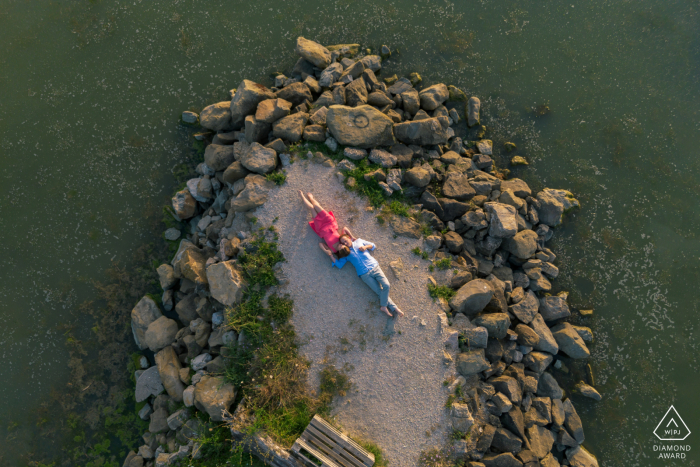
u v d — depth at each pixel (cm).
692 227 886
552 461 764
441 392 748
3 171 910
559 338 828
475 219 801
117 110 925
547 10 971
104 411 828
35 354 852
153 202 888
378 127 797
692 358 845
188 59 943
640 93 938
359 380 754
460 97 920
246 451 714
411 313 771
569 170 909
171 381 768
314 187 798
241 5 966
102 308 860
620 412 834
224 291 748
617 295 868
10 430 831
